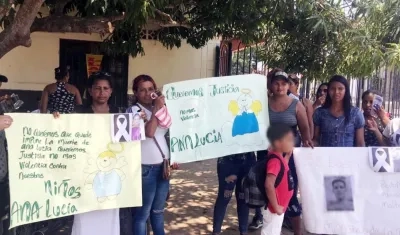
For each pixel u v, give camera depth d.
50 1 5.83
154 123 3.68
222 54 10.87
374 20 5.18
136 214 3.89
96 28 4.90
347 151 4.13
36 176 3.40
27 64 9.45
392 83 7.20
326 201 4.14
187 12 6.61
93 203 3.59
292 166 4.28
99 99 3.75
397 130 4.45
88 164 3.56
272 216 3.78
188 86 4.11
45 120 3.41
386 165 4.10
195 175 7.95
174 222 5.44
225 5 5.76
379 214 4.15
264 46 8.66
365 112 4.82
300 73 7.23
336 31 5.73
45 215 3.43
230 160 4.47
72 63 9.80
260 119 4.29
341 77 4.24
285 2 5.56
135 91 3.82
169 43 8.73
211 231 5.17
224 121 4.22
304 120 4.23
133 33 7.45
